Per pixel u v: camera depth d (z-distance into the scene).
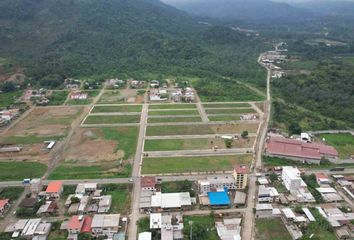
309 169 146.50
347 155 161.25
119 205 119.69
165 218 109.75
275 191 124.75
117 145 168.62
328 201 122.25
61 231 106.62
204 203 118.81
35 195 126.00
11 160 154.00
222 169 144.12
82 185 130.62
